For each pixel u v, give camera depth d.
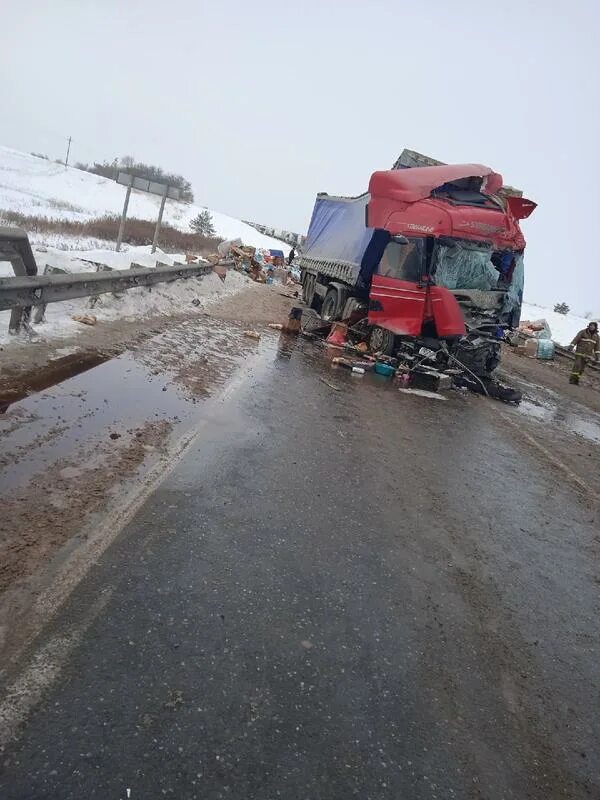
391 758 2.40
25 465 4.01
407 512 4.98
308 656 2.88
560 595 4.15
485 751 2.56
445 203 12.12
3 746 2.04
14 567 2.96
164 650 2.67
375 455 6.34
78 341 7.50
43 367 6.18
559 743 2.72
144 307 10.94
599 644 3.63
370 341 13.47
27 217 37.50
